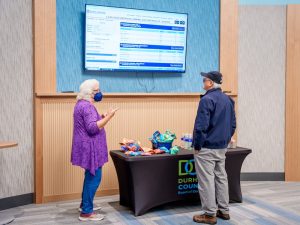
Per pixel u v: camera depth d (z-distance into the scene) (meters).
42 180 4.14
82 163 3.40
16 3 3.97
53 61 4.17
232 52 5.08
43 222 3.51
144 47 4.57
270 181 5.23
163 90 4.86
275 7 5.15
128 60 4.52
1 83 3.89
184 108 4.80
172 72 4.84
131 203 3.76
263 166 5.27
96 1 4.43
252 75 5.20
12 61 3.96
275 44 5.18
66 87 4.35
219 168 3.51
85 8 4.25
